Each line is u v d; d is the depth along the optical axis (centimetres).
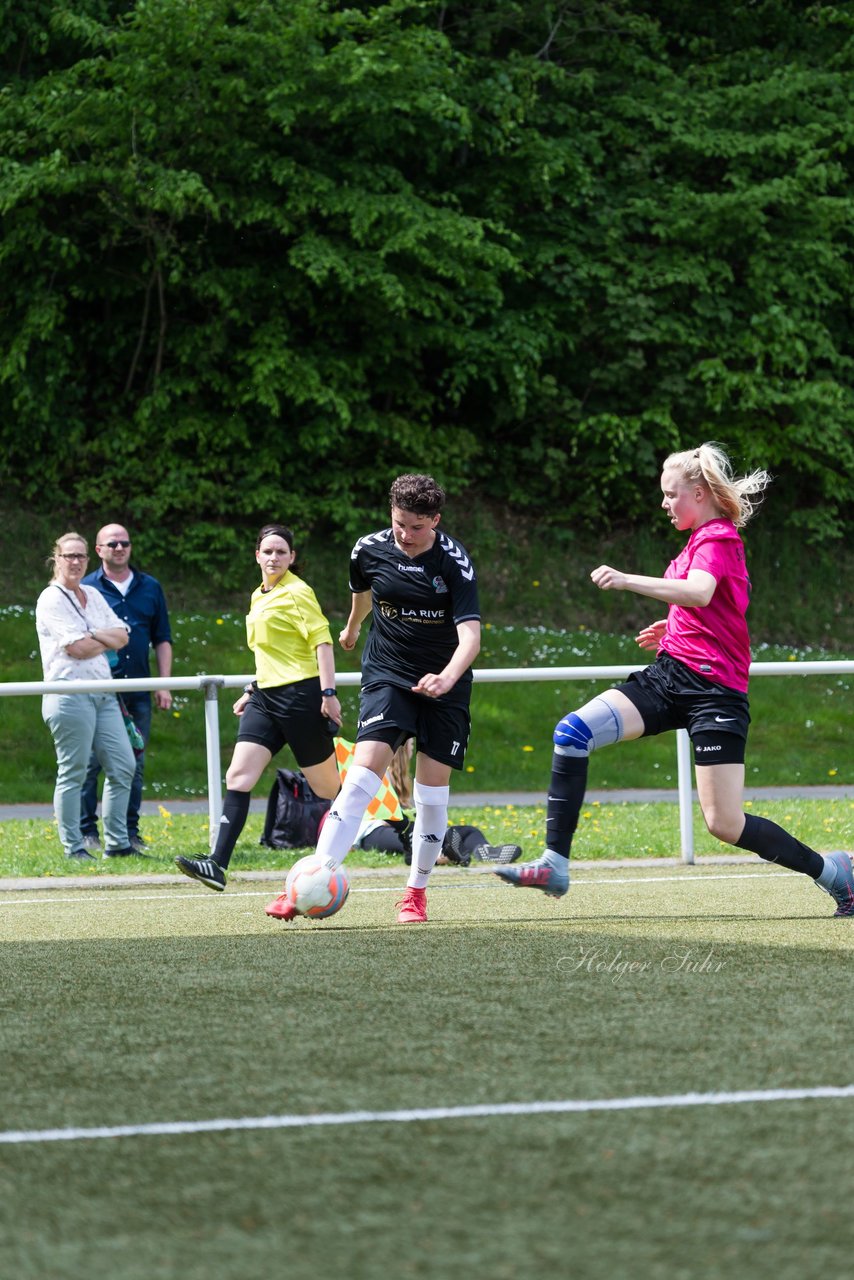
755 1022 833
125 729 1836
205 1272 467
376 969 1009
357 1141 608
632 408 4941
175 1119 643
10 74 4484
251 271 4291
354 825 1233
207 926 1248
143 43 4106
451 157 4781
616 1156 585
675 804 2464
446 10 4888
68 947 1126
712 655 1172
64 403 4428
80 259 4334
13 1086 702
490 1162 578
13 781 2877
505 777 3112
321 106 4169
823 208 4812
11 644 3528
